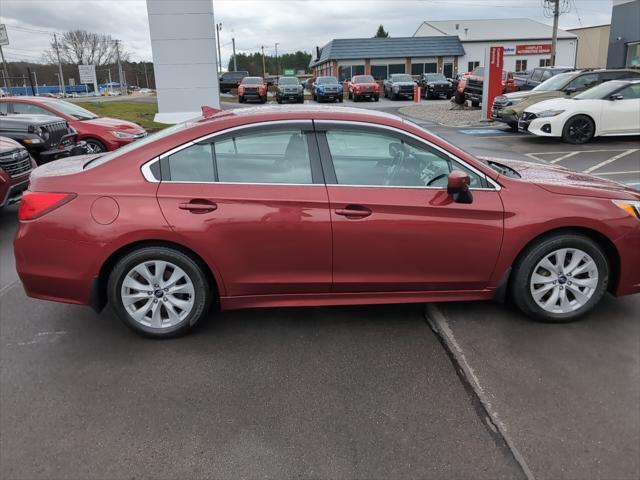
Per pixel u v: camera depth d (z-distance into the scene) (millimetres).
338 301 3705
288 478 2396
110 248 3432
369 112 3863
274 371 3289
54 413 2898
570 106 12297
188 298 3641
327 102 32750
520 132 15328
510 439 2621
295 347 3588
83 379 3230
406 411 2863
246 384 3150
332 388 3096
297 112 3670
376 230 3504
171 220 3416
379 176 3602
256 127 3562
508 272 3689
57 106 11219
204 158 3537
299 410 2893
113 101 31266
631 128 12320
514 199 3607
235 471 2447
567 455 2506
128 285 3568
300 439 2656
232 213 3441
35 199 3508
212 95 18641
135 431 2742
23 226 3523
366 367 3316
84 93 75500
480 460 2486
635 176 8859
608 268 3781
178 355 3502
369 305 4242
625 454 2504
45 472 2461
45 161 8625
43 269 3520
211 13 17969
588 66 52656
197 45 18172
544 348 3473
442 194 3551
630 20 25812
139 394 3068
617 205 3693
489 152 11820
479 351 3445
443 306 4121
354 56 50750
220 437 2684
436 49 51125
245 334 3779
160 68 18266
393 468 2445
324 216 3475
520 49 52250
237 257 3506
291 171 3549
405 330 3812
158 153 3525
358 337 3713
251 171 3541
